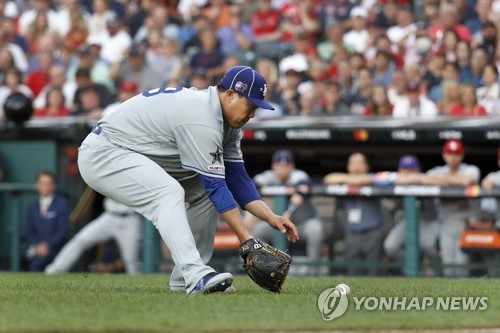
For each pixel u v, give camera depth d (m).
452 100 50.62
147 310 18.27
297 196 41.84
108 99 56.03
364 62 55.03
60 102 55.12
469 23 58.94
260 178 44.12
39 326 16.16
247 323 16.77
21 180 47.16
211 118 21.64
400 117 47.56
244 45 61.66
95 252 45.72
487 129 45.75
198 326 16.39
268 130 47.47
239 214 22.00
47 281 28.84
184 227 21.75
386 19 60.31
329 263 41.62
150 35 61.69
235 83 21.66
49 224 45.81
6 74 58.50
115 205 44.31
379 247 41.06
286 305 19.28
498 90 51.28
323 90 54.72
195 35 62.06
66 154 47.19
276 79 58.09
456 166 43.06
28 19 67.44
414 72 53.16
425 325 16.91
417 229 40.53
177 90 22.33
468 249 39.84
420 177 41.34
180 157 22.16
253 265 21.92
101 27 65.56
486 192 39.50
